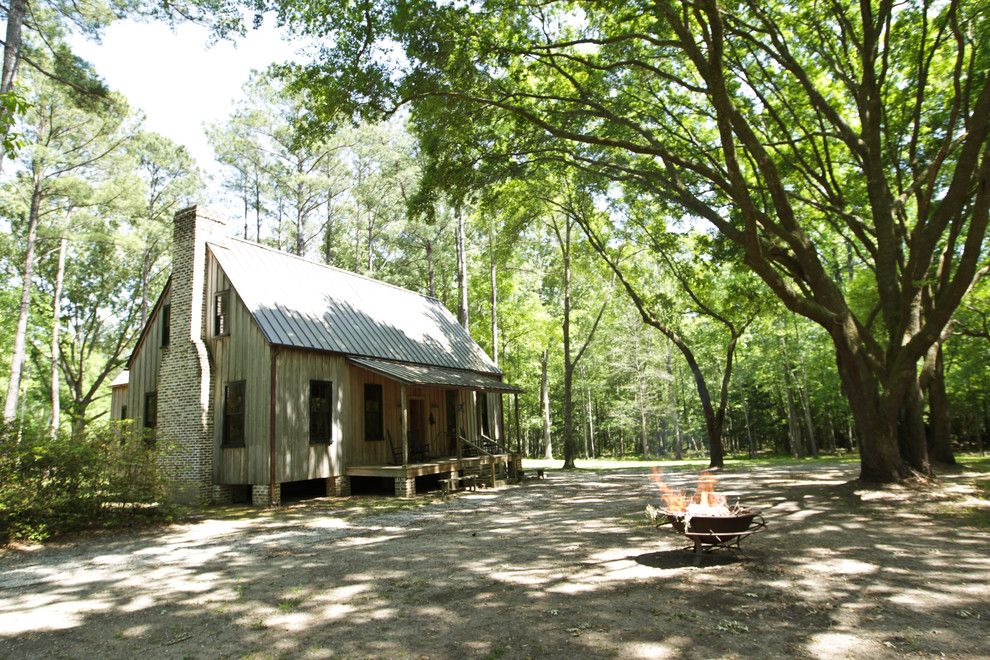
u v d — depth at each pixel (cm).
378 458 1886
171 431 1639
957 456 3122
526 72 1459
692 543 837
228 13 1416
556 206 2819
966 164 1128
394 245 3959
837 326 1291
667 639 462
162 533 1089
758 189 1630
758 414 4856
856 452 3912
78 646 499
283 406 1554
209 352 1667
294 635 507
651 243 2517
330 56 1203
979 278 1509
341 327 1859
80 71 1712
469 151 1527
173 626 545
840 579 625
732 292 2428
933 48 1330
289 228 4144
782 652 430
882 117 1592
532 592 613
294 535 1045
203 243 1725
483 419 2550
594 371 4956
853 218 1478
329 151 3519
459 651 455
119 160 2606
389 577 704
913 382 1407
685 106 1675
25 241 2853
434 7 1156
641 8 1205
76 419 2981
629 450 6131
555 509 1309
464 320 3372
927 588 586
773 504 1171
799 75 1377
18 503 999
